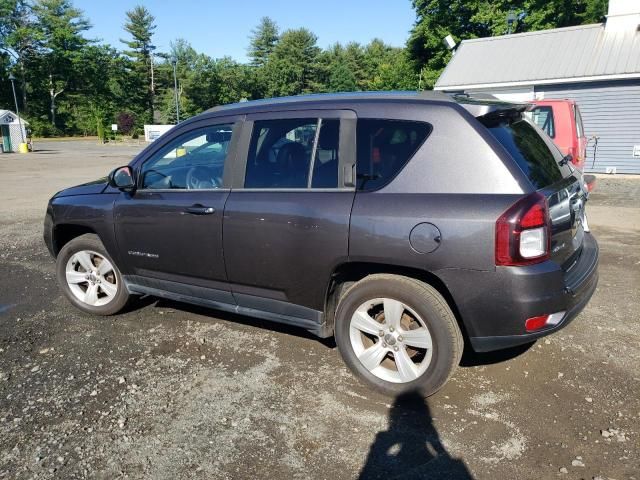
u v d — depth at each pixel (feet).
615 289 17.01
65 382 11.56
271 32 305.32
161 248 13.26
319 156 11.19
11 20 239.30
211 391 11.10
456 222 9.43
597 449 8.96
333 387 11.19
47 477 8.57
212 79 247.50
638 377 11.32
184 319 15.07
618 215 29.66
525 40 64.18
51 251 15.97
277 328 14.32
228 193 12.14
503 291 9.30
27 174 66.59
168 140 13.46
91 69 256.93
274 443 9.35
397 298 10.30
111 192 14.40
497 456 8.87
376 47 295.07
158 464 8.85
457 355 10.07
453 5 109.60
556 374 11.53
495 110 10.15
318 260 10.89
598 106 54.90
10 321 15.14
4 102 242.78
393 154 10.39
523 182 9.41
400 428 9.71
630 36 56.85
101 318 15.28
